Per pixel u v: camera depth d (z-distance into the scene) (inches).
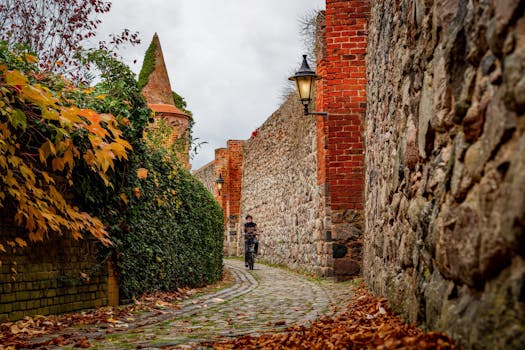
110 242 254.8
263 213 889.5
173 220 367.6
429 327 140.2
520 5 87.5
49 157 232.8
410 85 181.8
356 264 412.5
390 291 214.1
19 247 216.2
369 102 354.6
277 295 353.4
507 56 93.2
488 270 98.3
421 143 157.2
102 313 251.8
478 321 100.2
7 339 184.9
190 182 412.2
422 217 152.4
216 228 507.2
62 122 209.0
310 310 267.6
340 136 418.3
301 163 614.5
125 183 285.3
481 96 107.3
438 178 137.0
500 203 93.0
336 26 424.5
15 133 211.9
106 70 290.5
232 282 497.7
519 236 85.6
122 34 360.5
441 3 136.6
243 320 240.1
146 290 317.4
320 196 502.3
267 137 863.7
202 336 196.1
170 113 660.7
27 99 205.2
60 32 336.2
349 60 422.0
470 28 114.0
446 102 130.2
